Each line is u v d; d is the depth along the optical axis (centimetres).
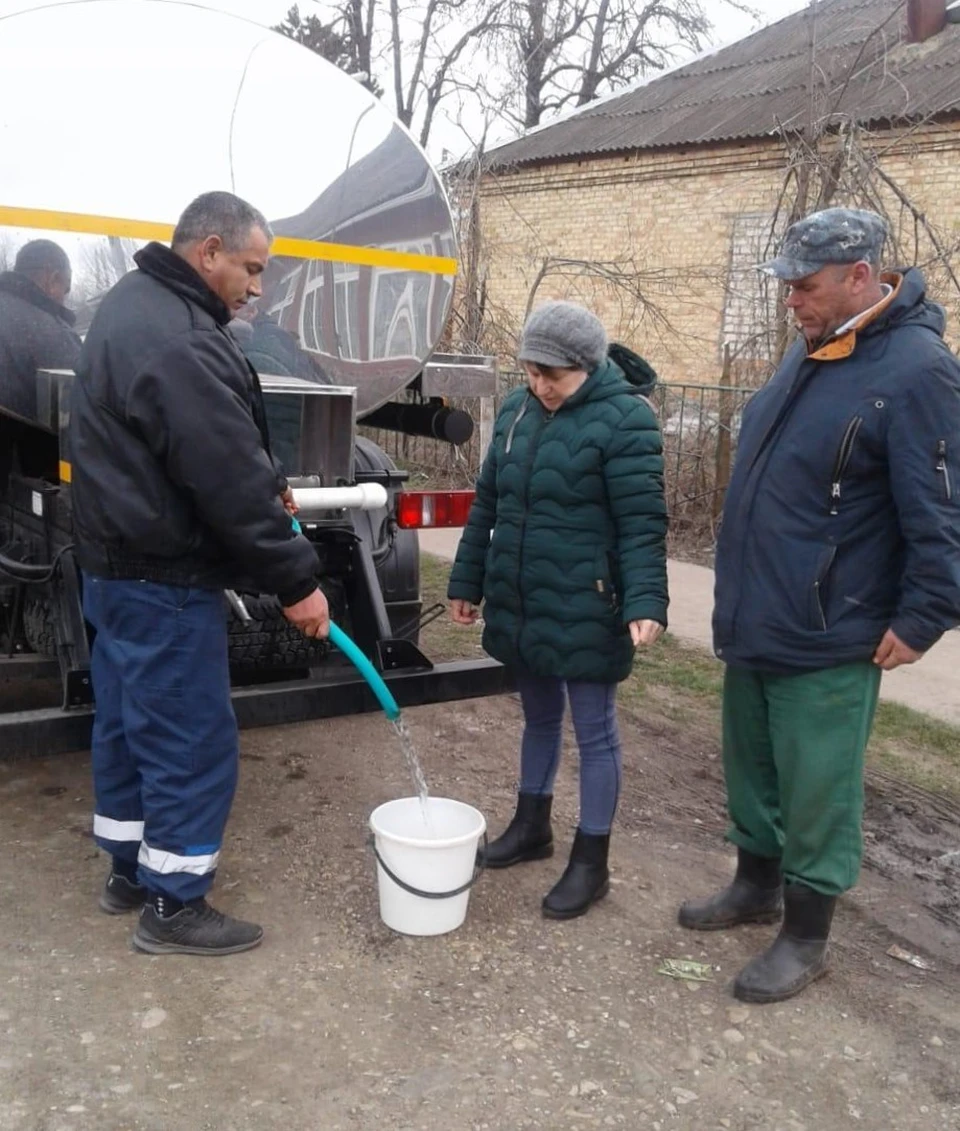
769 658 277
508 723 488
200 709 281
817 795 279
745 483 283
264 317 414
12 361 380
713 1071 258
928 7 525
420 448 862
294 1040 262
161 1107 238
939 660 577
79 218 380
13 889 328
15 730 331
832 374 268
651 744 466
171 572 272
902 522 260
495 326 992
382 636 393
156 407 259
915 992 293
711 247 1281
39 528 383
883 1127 242
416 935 307
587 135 1445
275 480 275
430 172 444
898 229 860
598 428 302
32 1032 261
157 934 294
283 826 375
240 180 404
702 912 317
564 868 351
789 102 1232
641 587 299
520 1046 263
